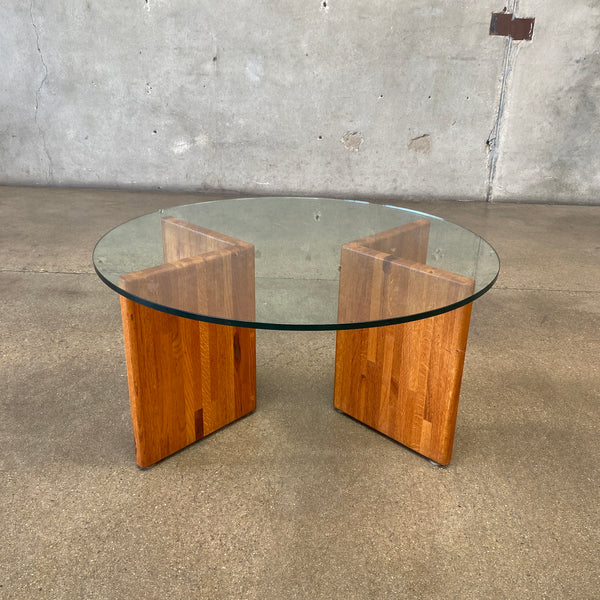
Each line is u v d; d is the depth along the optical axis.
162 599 1.35
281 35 4.25
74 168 4.70
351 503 1.65
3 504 1.61
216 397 1.91
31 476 1.72
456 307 1.45
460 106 4.38
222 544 1.51
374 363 1.88
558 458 1.85
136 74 4.40
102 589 1.37
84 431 1.92
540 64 4.23
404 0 4.11
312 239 2.06
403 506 1.65
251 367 2.00
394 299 1.51
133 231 2.04
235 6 4.18
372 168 4.60
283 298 1.54
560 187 4.59
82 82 4.44
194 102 4.46
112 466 1.77
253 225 2.20
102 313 2.71
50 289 2.92
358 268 1.75
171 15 4.22
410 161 4.56
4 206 4.22
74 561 1.45
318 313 1.45
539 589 1.39
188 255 1.79
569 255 3.56
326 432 1.96
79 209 4.19
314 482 1.73
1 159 4.70
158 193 4.67
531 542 1.53
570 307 2.88
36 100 4.51
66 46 4.34
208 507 1.63
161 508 1.62
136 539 1.52
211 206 2.43
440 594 1.38
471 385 2.22
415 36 4.20
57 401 2.06
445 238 2.00
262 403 2.12
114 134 4.59
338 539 1.53
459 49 4.22
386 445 1.90
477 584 1.41
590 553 1.50
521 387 2.22
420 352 1.73
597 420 2.03
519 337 2.59
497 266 1.71
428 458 1.83
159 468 1.78
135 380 1.64
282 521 1.58
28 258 3.29
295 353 2.46
